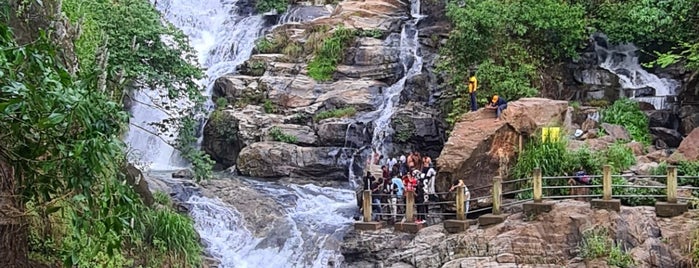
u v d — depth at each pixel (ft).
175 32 73.26
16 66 21.58
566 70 84.58
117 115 23.32
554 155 59.06
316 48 96.07
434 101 84.48
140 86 70.23
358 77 92.53
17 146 23.38
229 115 87.97
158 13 76.84
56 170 24.47
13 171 26.96
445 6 94.73
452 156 61.36
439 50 88.22
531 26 81.66
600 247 47.70
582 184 56.90
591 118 73.97
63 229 33.50
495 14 78.79
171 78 70.28
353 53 94.43
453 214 59.16
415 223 56.90
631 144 66.95
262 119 87.04
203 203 63.16
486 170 61.57
